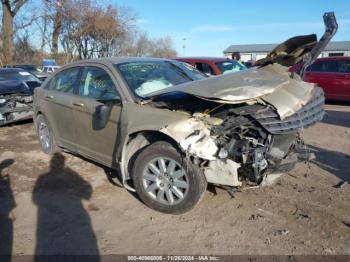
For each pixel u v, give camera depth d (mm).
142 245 3457
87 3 37688
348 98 12164
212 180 3713
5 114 8391
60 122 5566
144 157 4023
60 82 5703
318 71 12664
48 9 32938
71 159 5957
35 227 3840
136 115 4066
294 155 4082
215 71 9914
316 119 3904
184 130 3646
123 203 4312
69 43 38594
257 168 3586
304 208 4062
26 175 5328
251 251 3307
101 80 4770
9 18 26828
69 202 4395
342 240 3443
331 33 3820
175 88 3914
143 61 5066
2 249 3455
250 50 57750
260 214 3941
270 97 3705
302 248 3332
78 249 3430
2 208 4293
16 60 37156
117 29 41000
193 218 3900
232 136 3695
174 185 3877
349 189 4562
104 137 4609
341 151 6246
